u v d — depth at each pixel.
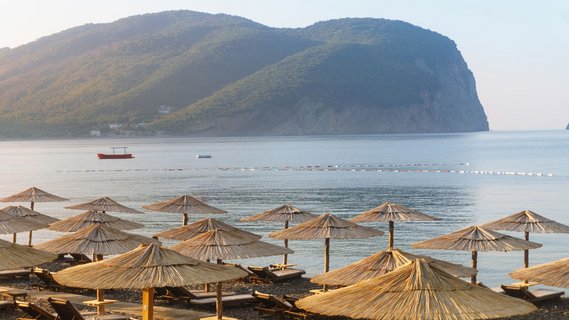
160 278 16.12
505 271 35.75
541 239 46.44
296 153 194.00
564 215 62.09
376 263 19.56
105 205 38.50
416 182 100.25
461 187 91.94
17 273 29.73
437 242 26.70
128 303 24.83
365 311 12.85
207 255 24.38
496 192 84.69
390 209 33.09
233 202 73.75
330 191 86.44
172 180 107.31
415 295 13.00
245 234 27.70
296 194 82.62
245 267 30.98
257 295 23.78
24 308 21.36
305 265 37.03
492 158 163.00
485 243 26.09
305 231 28.91
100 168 140.00
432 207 68.75
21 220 31.17
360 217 33.00
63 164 154.88
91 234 24.98
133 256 17.00
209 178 110.75
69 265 33.47
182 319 22.47
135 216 60.22
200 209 36.66
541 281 20.33
